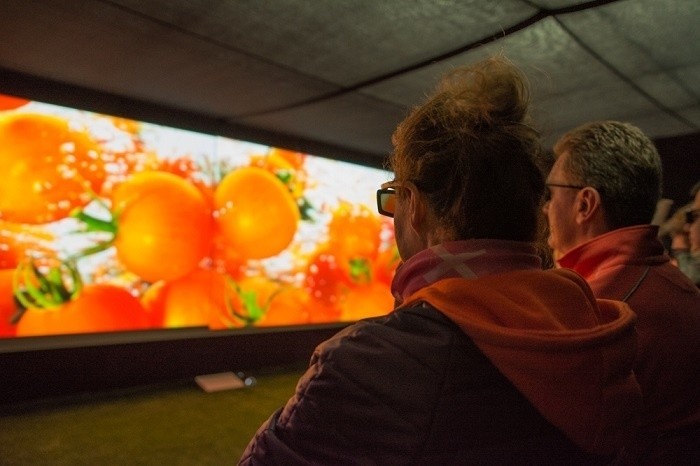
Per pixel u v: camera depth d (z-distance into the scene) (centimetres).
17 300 402
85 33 322
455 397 54
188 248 491
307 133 571
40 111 410
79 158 429
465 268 63
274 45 334
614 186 113
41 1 281
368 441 54
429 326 58
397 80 396
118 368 465
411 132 71
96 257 438
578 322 61
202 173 504
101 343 453
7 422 385
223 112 493
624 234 112
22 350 411
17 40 334
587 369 55
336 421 55
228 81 407
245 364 550
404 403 54
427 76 387
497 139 65
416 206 69
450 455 54
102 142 441
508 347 53
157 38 328
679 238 216
